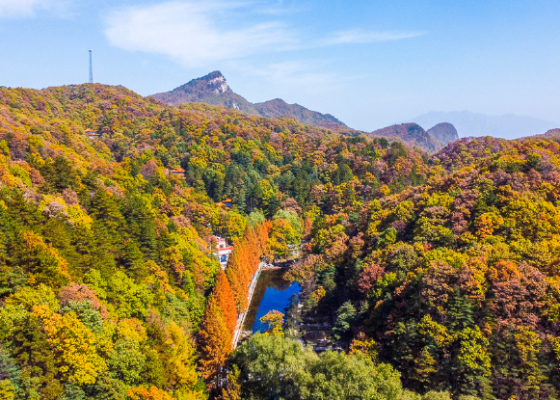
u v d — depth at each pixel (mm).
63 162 93312
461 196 90875
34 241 59438
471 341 57625
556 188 82688
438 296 64250
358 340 69312
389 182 185500
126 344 55219
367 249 99938
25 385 45250
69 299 56719
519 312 58188
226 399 58125
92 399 49906
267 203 182500
